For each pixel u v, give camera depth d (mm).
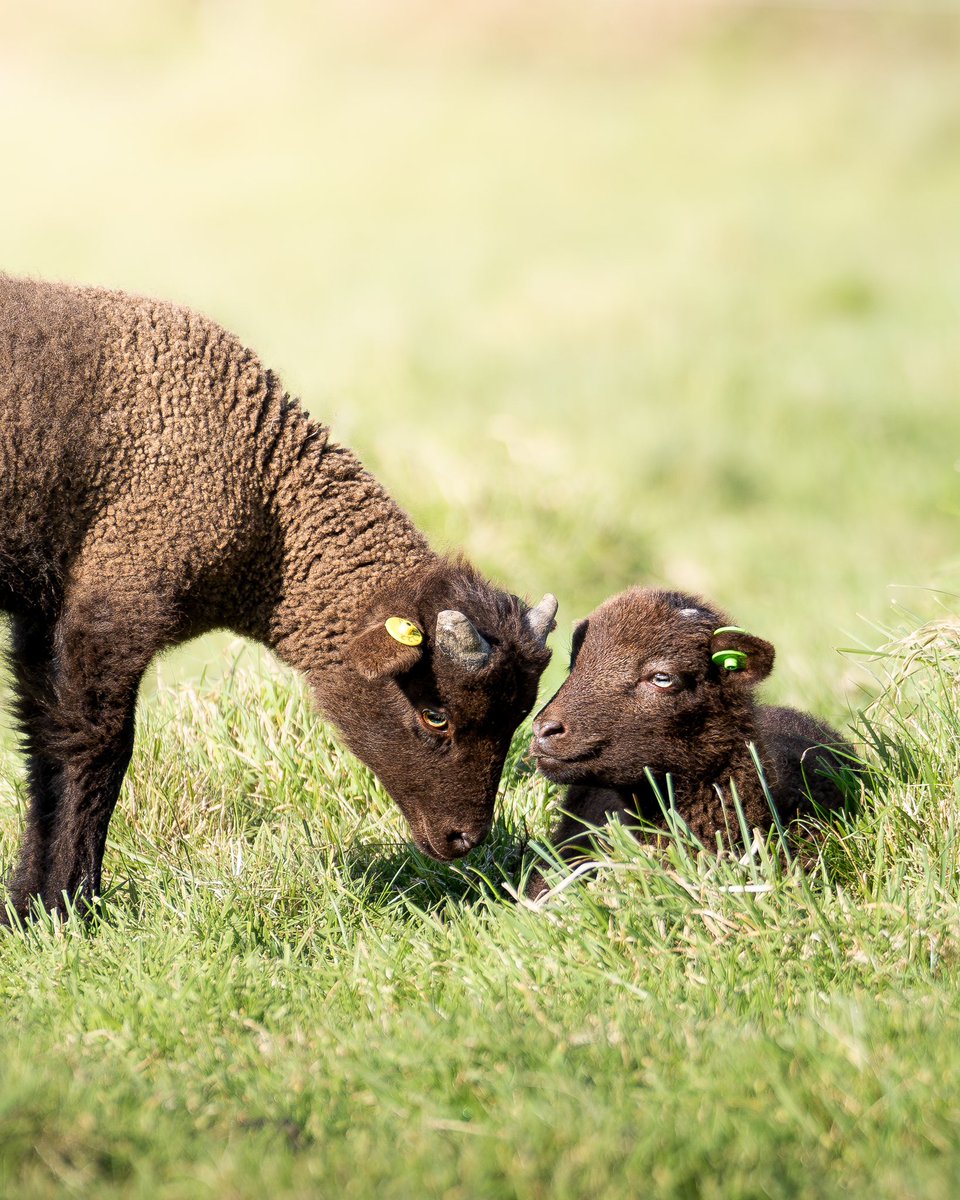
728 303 72688
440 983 16453
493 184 103188
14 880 19703
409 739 20078
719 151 106875
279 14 150375
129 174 112312
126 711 19781
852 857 18422
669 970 15867
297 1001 16312
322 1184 12000
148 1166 12148
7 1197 11609
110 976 16969
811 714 23734
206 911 18375
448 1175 11992
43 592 19812
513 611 19984
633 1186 11883
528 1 140500
